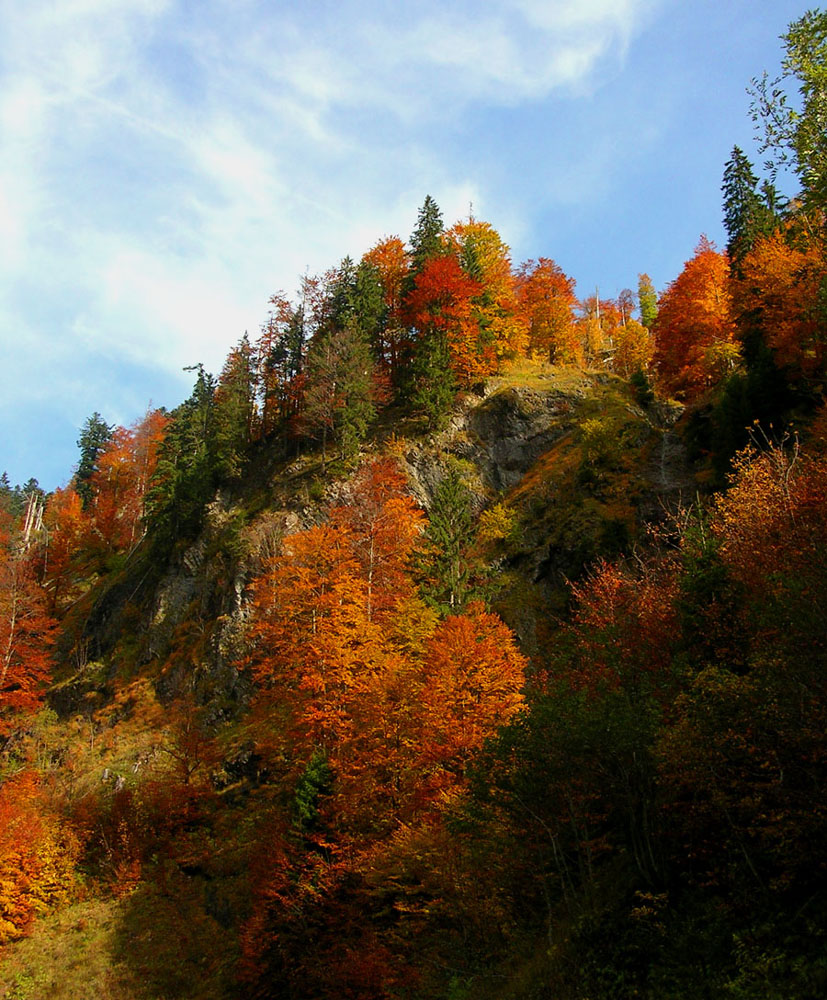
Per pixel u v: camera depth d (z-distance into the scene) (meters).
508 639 24.97
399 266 70.56
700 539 19.55
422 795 21.44
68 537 74.12
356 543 36.06
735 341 48.03
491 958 15.43
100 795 37.50
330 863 22.09
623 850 14.91
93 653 53.72
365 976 18.55
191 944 26.95
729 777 11.77
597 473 44.44
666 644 17.22
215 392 69.12
